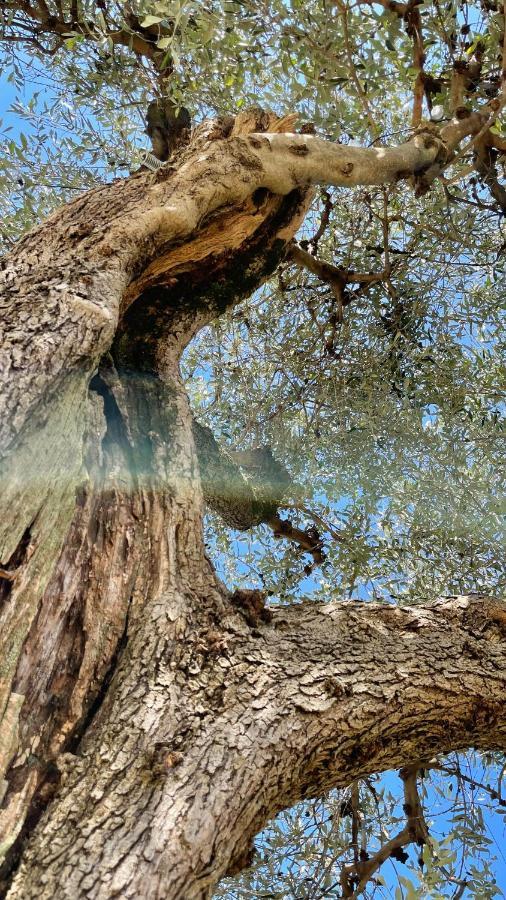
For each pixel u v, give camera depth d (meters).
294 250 4.62
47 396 2.00
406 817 3.53
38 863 1.45
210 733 1.77
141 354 3.01
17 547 1.77
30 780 1.60
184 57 4.10
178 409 2.77
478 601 2.48
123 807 1.57
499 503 4.41
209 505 4.26
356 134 4.39
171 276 3.26
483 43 4.05
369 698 2.02
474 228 4.82
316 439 4.74
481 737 2.21
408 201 5.05
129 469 2.41
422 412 4.77
